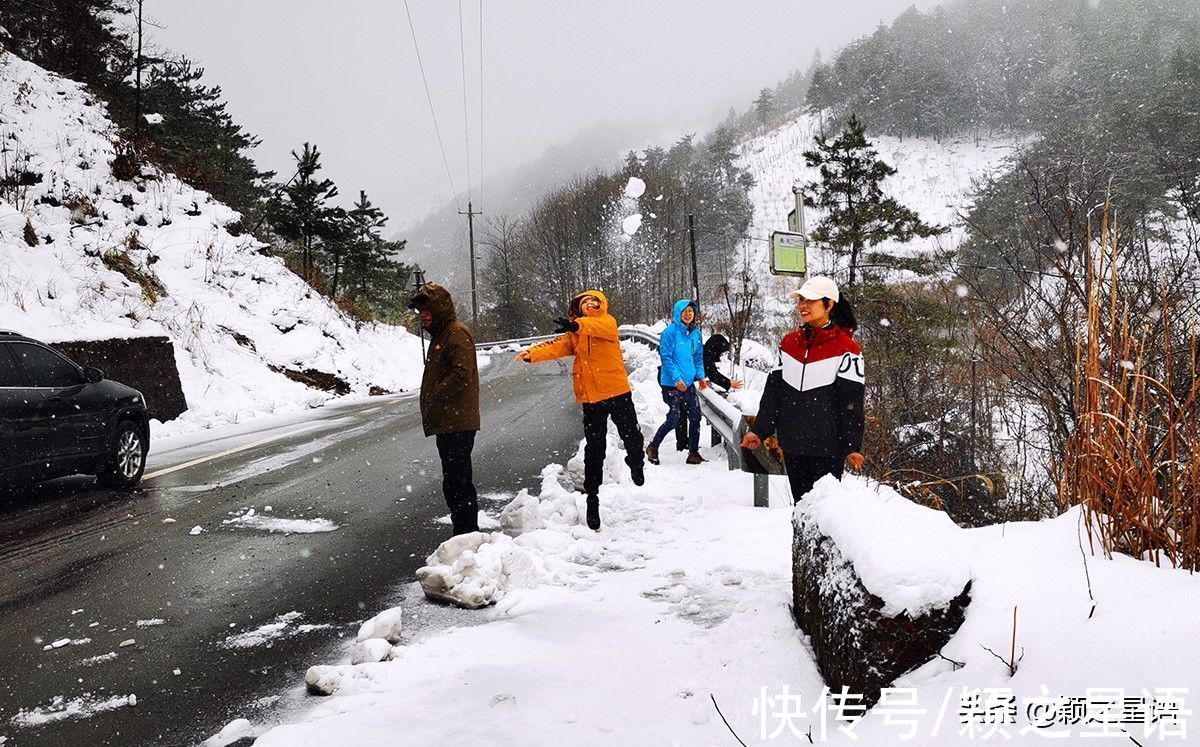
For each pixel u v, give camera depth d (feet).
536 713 9.50
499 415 44.11
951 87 442.50
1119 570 8.07
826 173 98.07
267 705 10.59
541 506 19.16
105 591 15.58
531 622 12.94
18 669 11.94
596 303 19.36
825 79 581.12
